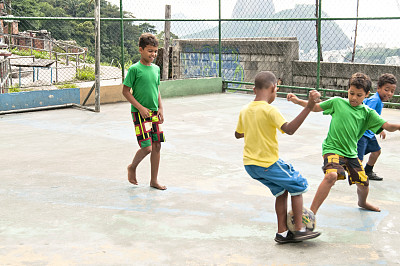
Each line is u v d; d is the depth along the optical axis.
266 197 4.60
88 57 24.77
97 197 4.59
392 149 6.77
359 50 12.20
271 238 3.61
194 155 6.27
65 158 6.09
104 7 12.91
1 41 19.59
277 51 15.70
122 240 3.56
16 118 8.98
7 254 3.29
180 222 3.94
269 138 3.29
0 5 23.64
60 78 18.14
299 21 12.83
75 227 3.82
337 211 4.23
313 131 7.95
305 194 4.71
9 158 6.07
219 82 12.97
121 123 8.55
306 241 3.56
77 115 9.34
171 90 11.91
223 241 3.55
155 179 4.87
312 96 3.02
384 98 4.90
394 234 3.71
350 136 3.86
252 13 12.38
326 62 14.46
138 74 4.64
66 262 3.17
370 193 4.80
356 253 3.34
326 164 3.80
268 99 3.39
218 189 4.86
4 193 4.68
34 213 4.14
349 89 3.85
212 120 8.88
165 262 3.18
